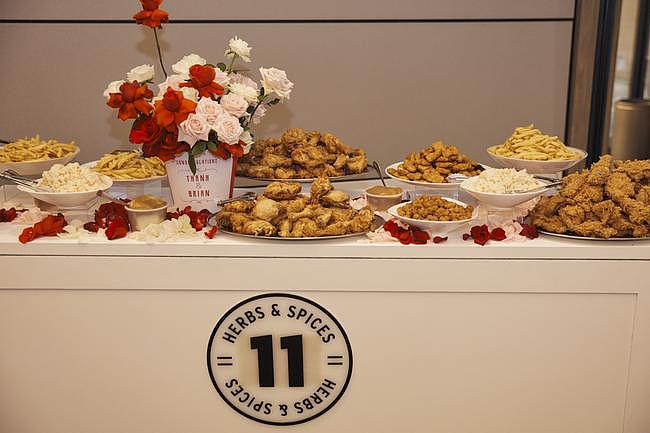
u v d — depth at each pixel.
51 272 1.74
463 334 1.76
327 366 1.79
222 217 1.79
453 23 3.10
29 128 3.16
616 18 3.37
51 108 3.14
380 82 3.16
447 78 3.16
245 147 1.83
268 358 1.78
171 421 1.85
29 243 1.72
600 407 1.80
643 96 3.93
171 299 1.76
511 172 1.81
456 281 1.72
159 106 1.69
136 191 2.13
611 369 1.77
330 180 2.04
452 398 1.81
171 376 1.81
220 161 1.82
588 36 3.10
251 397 1.81
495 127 3.22
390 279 1.72
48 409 1.85
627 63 3.89
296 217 1.73
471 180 1.85
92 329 1.79
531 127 2.12
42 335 1.80
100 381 1.83
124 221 1.79
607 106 3.54
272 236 1.72
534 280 1.71
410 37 3.11
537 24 3.11
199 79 1.72
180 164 1.81
